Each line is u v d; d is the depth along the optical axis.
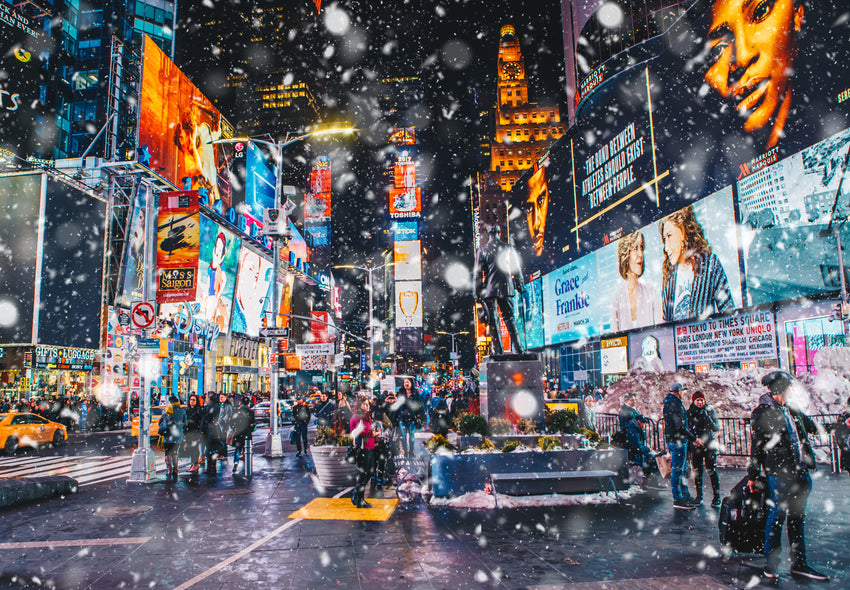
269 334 18.84
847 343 21.70
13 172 39.53
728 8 34.31
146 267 14.64
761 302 30.73
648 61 42.75
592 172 51.59
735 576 5.73
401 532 7.85
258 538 7.65
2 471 15.96
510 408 12.26
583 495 9.95
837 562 6.08
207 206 53.38
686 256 37.44
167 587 5.70
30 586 5.78
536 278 64.56
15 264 38.41
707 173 35.88
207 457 14.35
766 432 5.74
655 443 14.88
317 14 176.50
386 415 14.21
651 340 42.06
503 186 134.50
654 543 7.05
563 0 77.12
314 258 106.88
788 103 29.52
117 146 45.56
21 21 53.47
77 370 40.81
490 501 9.66
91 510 9.80
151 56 46.59
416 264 127.25
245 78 171.12
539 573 5.94
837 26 26.89
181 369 47.84
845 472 12.23
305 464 16.23
